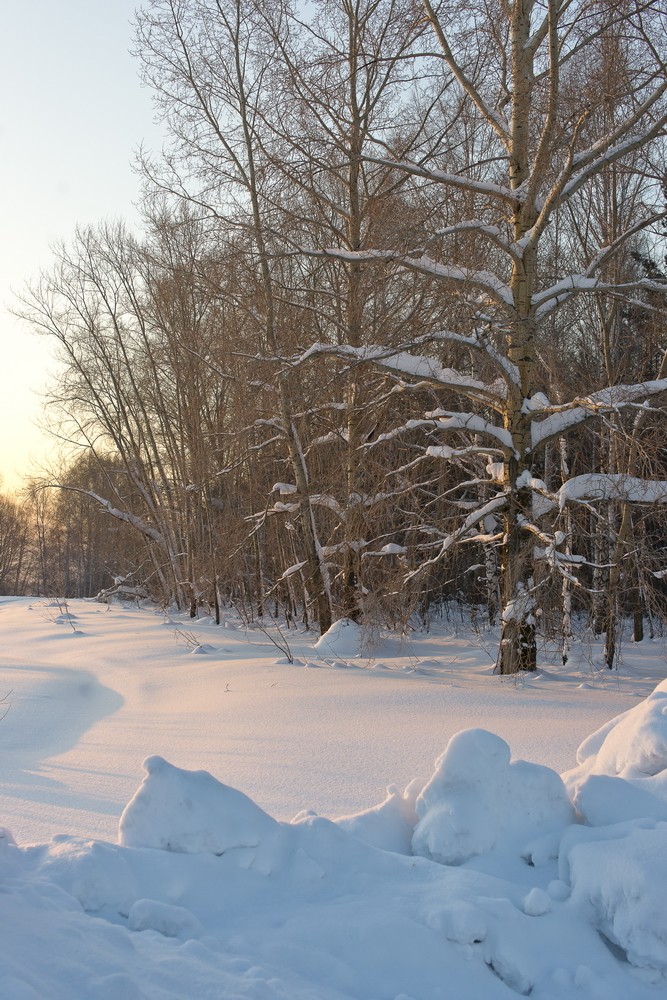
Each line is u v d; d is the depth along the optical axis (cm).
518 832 452
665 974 367
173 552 3153
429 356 1526
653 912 370
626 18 1230
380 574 1778
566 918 388
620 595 1700
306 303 1834
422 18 1391
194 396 2555
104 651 2027
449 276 1298
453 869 418
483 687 1216
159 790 441
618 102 1352
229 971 335
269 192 1708
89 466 4319
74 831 600
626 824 427
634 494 1365
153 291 2883
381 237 1481
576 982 362
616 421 1364
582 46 1272
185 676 1546
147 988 304
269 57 1672
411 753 823
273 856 429
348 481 1730
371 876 418
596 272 1645
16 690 1455
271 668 1512
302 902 407
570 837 430
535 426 1426
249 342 1934
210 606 2883
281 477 2294
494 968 366
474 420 1435
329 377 1698
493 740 468
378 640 1638
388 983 351
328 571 1961
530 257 1359
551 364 1560
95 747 981
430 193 1573
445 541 1505
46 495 4650
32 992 275
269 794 700
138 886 400
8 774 838
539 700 1088
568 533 1414
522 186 1409
